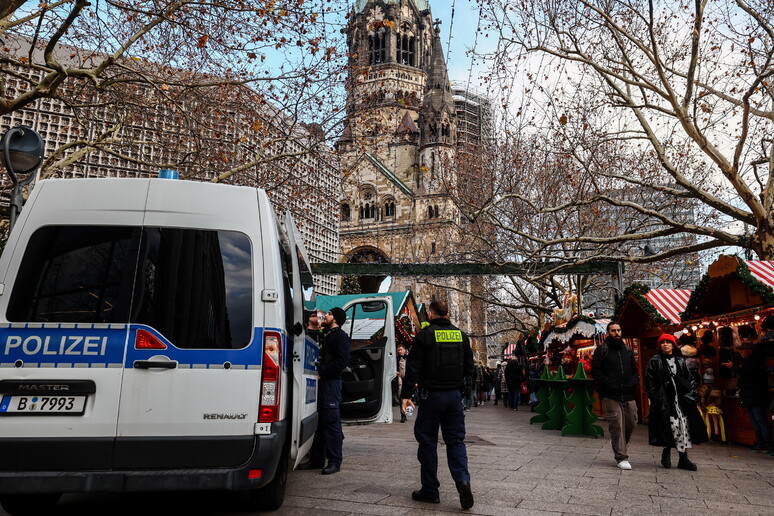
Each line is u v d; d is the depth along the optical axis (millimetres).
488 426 14195
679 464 7582
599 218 26547
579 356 18203
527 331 36438
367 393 8922
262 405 4094
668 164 16172
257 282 4332
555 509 5059
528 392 25016
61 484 3775
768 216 14797
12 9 8234
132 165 19484
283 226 5566
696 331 12781
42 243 4188
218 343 4152
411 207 60312
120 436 3912
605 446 10086
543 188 25203
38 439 3828
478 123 63062
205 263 4301
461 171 30656
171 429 3965
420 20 73500
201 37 11742
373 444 9969
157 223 4324
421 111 62906
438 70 64812
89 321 4066
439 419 5262
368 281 62062
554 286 28656
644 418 14688
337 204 21453
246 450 4000
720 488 6234
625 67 17266
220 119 15508
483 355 55375
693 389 7676
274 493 4809
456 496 5562
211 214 4414
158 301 4160
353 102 16469
